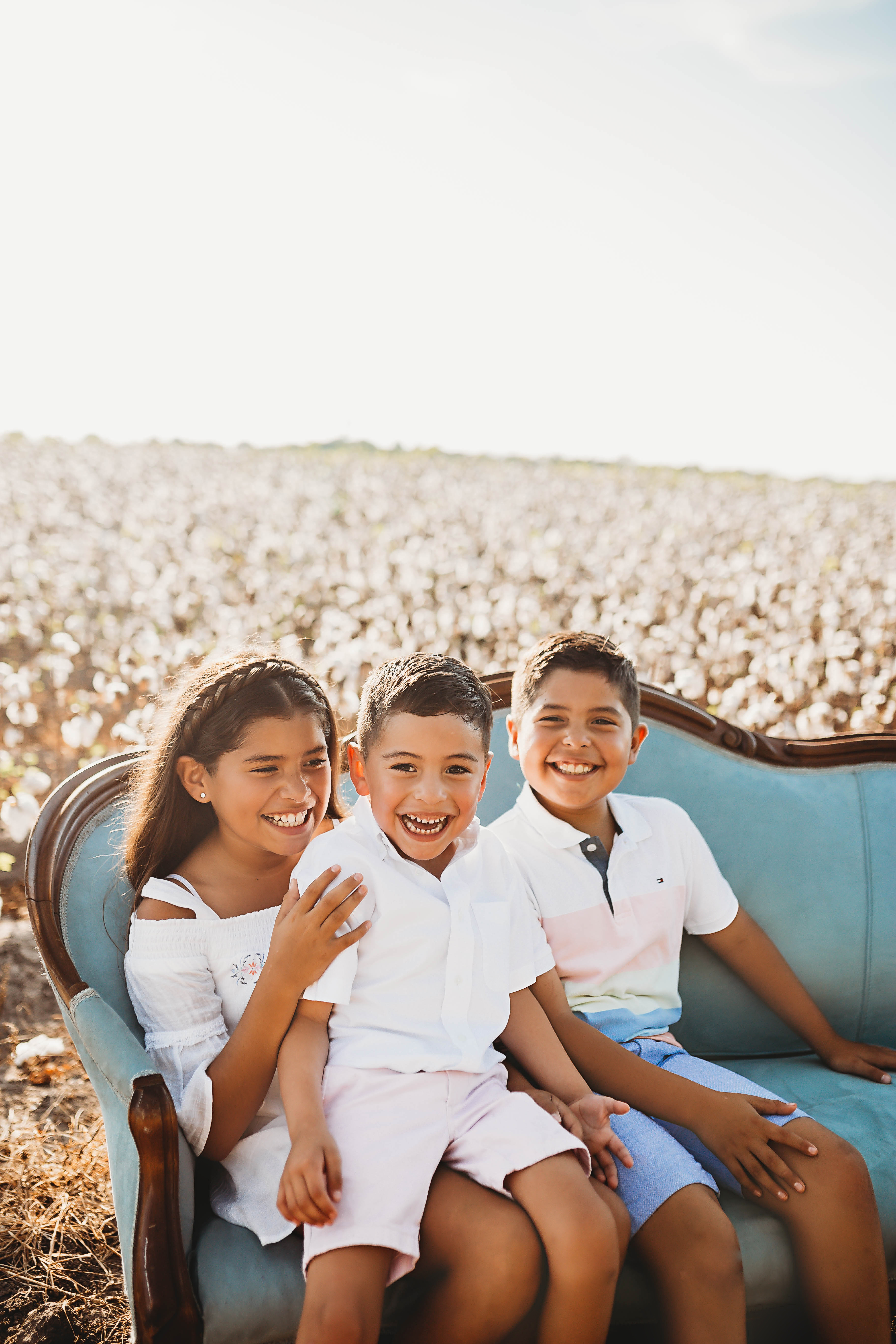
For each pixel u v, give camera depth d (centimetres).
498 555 1446
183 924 177
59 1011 301
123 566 1142
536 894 206
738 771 243
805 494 3312
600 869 209
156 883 182
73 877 186
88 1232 228
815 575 1371
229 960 179
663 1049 197
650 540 1756
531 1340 149
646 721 244
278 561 1309
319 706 193
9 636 826
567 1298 141
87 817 194
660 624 988
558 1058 179
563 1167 151
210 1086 156
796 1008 219
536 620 934
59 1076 289
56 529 1516
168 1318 138
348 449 4653
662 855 215
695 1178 162
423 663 182
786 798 240
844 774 249
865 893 235
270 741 181
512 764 232
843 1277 160
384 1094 159
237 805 182
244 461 3288
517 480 3177
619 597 1073
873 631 859
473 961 175
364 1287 138
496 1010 177
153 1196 140
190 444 4191
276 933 165
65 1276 215
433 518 1912
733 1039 226
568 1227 143
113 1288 213
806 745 249
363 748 185
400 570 1175
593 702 204
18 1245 224
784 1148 168
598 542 1647
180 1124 157
